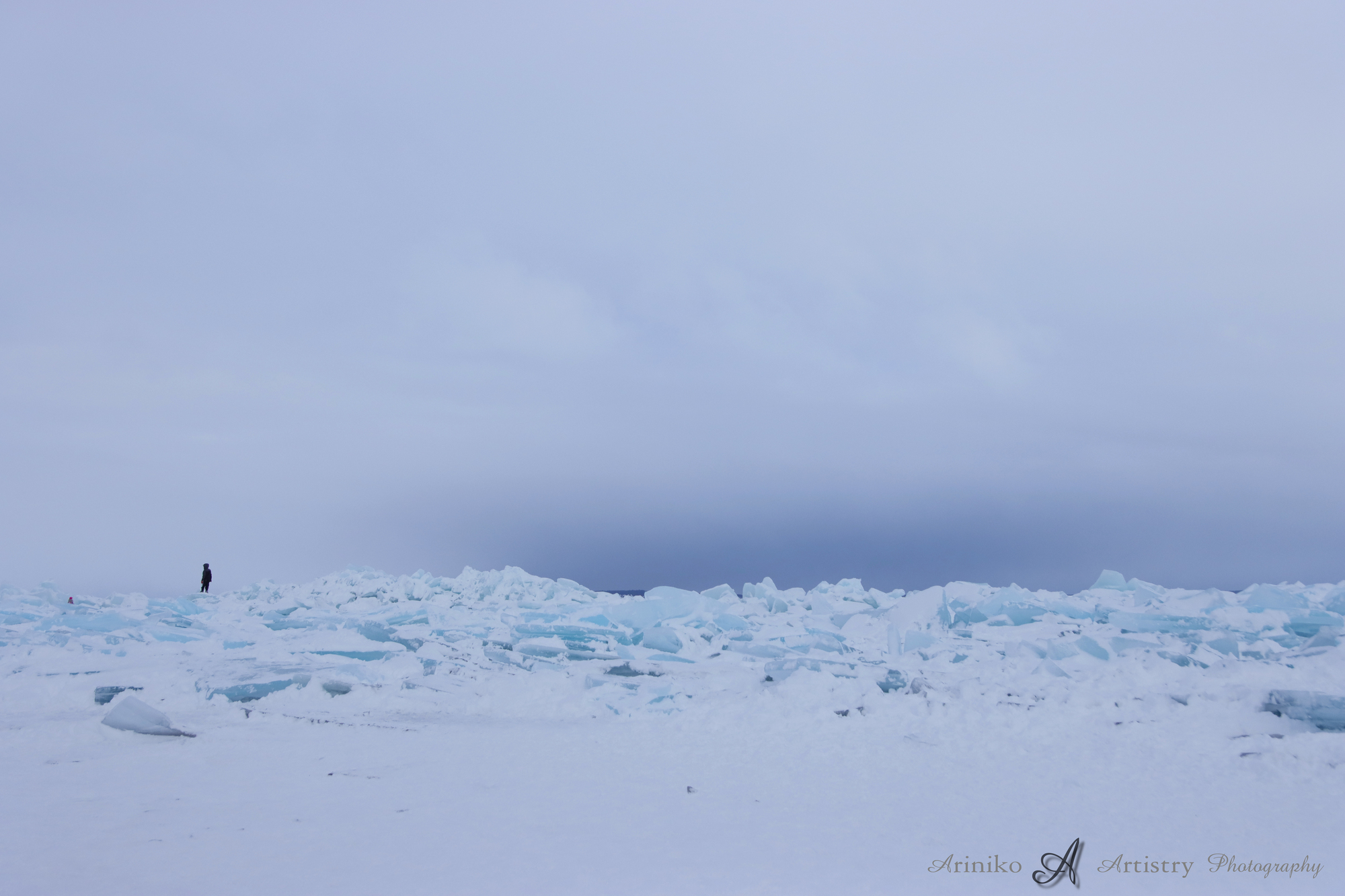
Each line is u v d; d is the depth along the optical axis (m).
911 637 15.46
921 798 6.06
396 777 6.65
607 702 10.27
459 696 10.71
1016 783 6.52
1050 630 16.67
